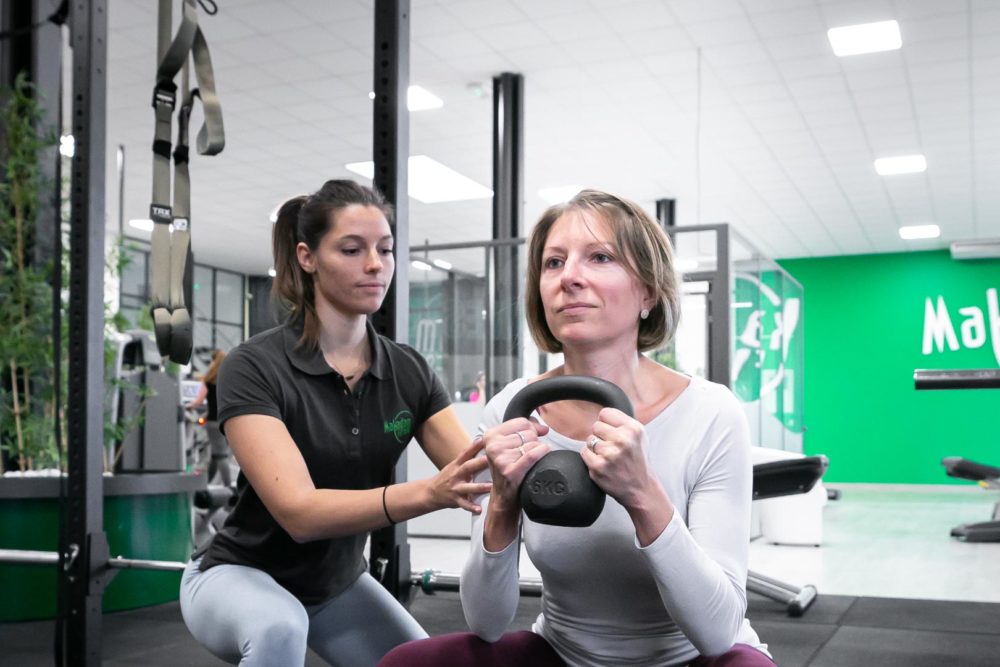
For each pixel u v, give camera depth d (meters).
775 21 5.59
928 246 11.87
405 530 1.90
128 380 4.84
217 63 6.28
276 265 1.55
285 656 1.37
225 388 1.44
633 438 0.94
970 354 11.74
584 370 1.18
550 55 6.14
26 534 3.45
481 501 1.22
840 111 7.11
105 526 3.60
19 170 3.83
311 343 1.51
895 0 5.29
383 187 1.86
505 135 6.45
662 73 6.42
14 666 2.78
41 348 3.72
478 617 1.14
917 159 8.30
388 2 1.88
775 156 8.26
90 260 2.25
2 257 3.85
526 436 1.00
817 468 3.67
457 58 6.20
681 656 1.18
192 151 8.18
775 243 11.70
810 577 4.66
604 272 1.13
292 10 5.49
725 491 1.13
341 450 1.51
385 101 1.88
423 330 6.45
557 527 1.13
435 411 1.66
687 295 6.53
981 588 4.32
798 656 2.96
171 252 1.67
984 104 6.93
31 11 4.03
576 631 1.19
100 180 2.29
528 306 1.24
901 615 3.62
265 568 1.53
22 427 3.83
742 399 6.65
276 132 7.74
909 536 6.46
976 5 5.33
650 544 0.99
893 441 11.98
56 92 4.07
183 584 1.58
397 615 1.63
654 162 8.48
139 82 6.61
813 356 12.45
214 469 6.91
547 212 1.19
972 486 11.55
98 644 2.24
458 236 11.60
